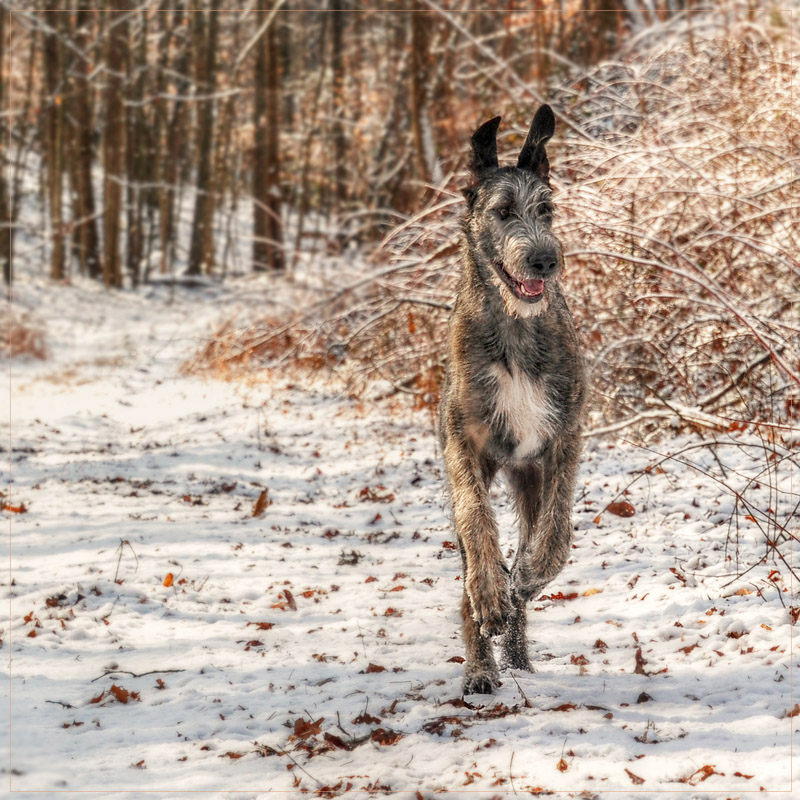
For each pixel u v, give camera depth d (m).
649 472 10.62
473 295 6.11
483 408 5.98
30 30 50.28
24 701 5.79
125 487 12.59
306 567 8.81
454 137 24.75
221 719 5.47
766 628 6.27
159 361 27.95
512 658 6.16
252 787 4.59
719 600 6.96
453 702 5.46
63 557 9.18
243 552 9.34
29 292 47.47
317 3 47.88
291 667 6.30
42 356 30.89
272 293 21.95
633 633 6.62
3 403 21.11
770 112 12.86
